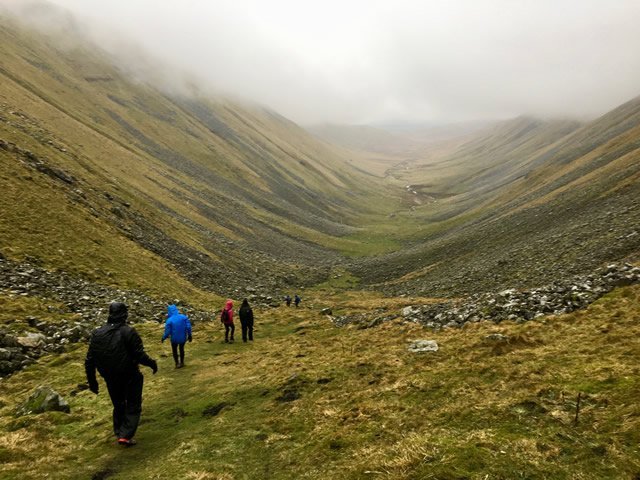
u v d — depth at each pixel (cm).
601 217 4650
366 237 14225
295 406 1241
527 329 1557
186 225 7431
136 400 1082
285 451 958
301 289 6781
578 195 6825
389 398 1155
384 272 8044
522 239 6112
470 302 2331
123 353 1005
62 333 2194
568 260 3559
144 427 1213
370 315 3197
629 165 6788
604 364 1035
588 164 10212
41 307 2388
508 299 2077
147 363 1046
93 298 2811
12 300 2328
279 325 3256
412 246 12012
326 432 1016
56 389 1597
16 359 1848
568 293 1872
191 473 884
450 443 787
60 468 955
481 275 4812
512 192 13475
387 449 833
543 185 10962
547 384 984
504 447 737
